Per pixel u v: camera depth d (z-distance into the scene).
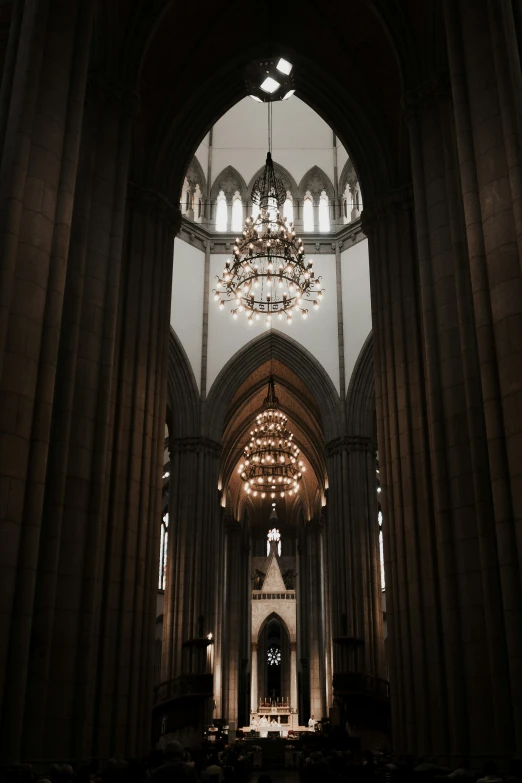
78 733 11.63
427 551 15.30
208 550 30.36
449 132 15.10
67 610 12.08
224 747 22.84
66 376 12.75
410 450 16.42
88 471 13.02
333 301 33.56
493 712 11.48
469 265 12.57
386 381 17.72
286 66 20.09
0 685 9.39
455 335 13.58
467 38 12.53
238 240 24.34
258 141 35.78
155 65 19.36
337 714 28.56
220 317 33.50
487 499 11.91
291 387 37.38
